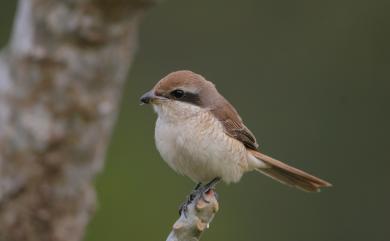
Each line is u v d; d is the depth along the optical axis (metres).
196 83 7.70
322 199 13.48
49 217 7.95
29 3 7.60
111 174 13.59
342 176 13.61
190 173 7.73
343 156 13.77
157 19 14.52
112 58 7.75
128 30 7.73
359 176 13.59
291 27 14.46
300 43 14.39
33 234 7.94
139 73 14.38
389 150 13.70
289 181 8.39
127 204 13.20
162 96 7.59
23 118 7.74
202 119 7.46
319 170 13.70
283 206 13.45
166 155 7.63
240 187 13.51
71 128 7.82
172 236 5.31
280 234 13.43
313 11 14.45
